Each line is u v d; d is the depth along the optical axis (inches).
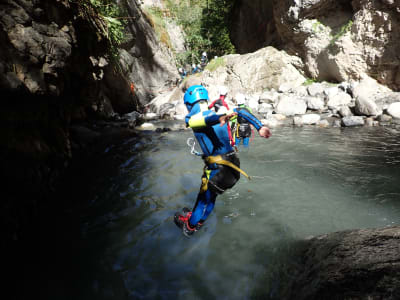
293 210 112.9
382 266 58.2
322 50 394.9
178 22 810.2
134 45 532.7
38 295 72.7
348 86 361.7
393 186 128.0
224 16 759.7
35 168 115.7
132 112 386.0
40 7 128.8
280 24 441.7
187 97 97.3
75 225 105.0
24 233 98.9
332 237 83.0
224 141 93.5
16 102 97.9
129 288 75.3
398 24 315.0
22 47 107.7
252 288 73.2
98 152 197.3
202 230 101.7
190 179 145.9
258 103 396.5
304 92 389.4
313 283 63.2
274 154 182.7
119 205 120.1
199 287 74.9
